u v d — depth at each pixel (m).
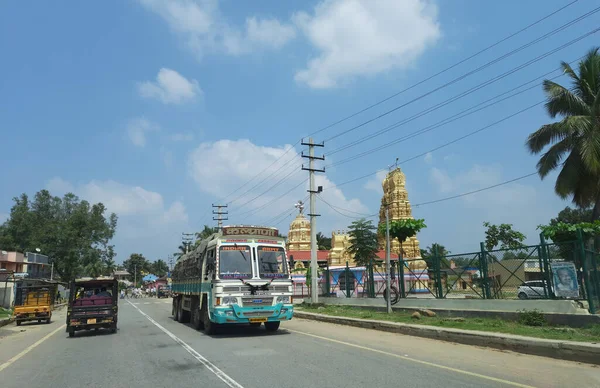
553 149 25.41
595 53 25.34
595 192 25.64
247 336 15.06
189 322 22.12
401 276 21.09
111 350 13.02
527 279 17.72
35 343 16.08
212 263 15.38
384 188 54.31
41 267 66.12
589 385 7.35
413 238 49.38
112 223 82.06
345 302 25.34
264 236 16.19
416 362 9.58
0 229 72.62
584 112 24.73
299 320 21.88
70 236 73.31
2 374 9.91
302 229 65.69
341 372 8.61
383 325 16.12
